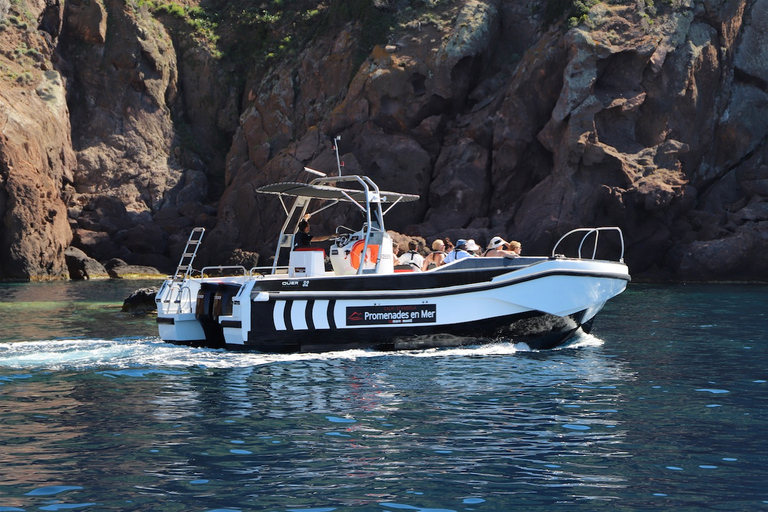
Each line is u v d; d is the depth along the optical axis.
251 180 69.31
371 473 9.52
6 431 11.45
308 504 8.43
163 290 20.50
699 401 13.75
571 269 20.39
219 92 81.88
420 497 8.67
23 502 8.44
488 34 66.81
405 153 63.53
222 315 19.14
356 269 20.09
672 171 59.03
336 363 17.61
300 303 18.59
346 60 71.75
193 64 82.12
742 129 62.62
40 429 11.57
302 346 18.80
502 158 62.22
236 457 10.17
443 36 66.56
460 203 62.56
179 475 9.41
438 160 64.12
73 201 70.31
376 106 64.75
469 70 65.56
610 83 60.19
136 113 77.81
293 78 75.56
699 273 56.56
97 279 60.62
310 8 83.00
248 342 18.64
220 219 69.94
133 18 78.81
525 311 19.98
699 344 21.55
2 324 26.86
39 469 9.62
